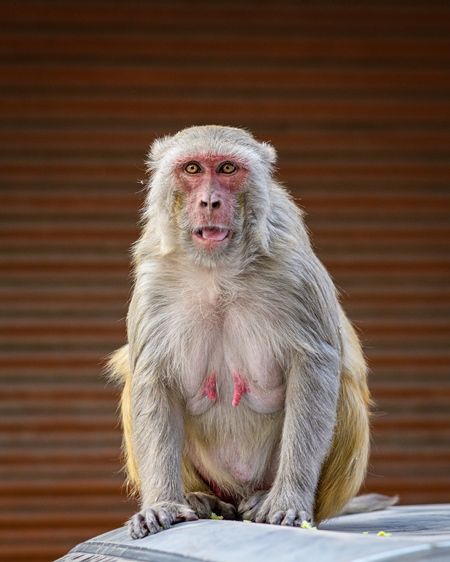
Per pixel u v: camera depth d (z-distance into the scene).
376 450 22.84
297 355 10.54
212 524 8.49
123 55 23.36
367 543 6.82
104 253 23.19
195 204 10.38
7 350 22.81
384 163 23.38
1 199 23.17
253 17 23.38
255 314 10.63
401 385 23.12
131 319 11.00
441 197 23.33
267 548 7.18
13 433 22.55
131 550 8.17
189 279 10.70
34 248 23.14
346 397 11.27
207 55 23.44
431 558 6.50
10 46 23.28
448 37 23.45
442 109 23.34
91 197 23.27
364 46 23.38
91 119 23.36
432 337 23.25
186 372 10.77
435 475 22.83
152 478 10.34
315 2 23.47
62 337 22.91
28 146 23.28
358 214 23.36
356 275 23.36
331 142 23.47
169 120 23.38
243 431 10.98
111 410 22.72
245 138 10.78
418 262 23.39
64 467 22.45
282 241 10.69
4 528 22.22
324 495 11.19
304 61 23.42
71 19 23.31
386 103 23.38
